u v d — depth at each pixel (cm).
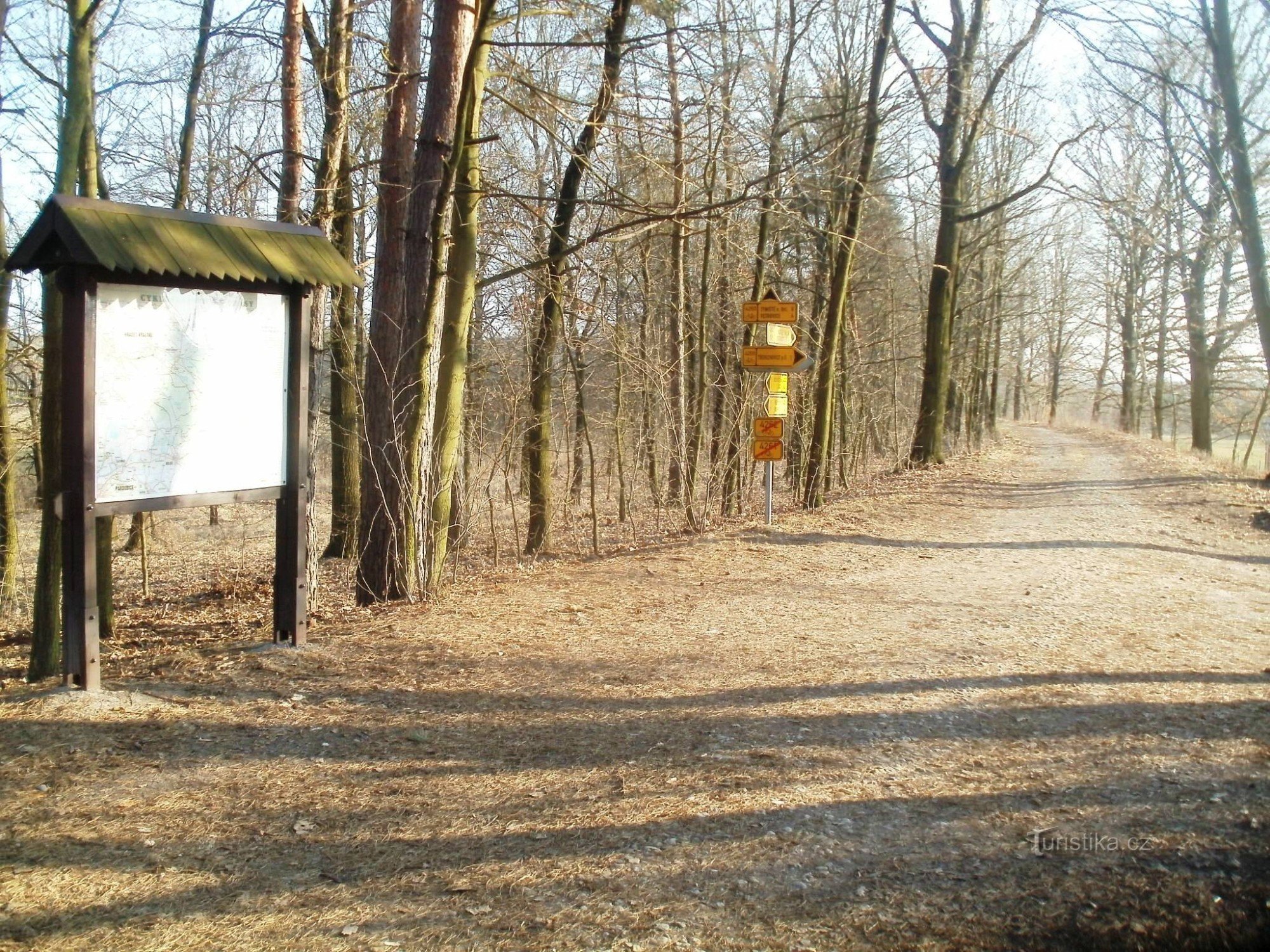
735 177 1459
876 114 1473
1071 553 1159
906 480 2045
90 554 579
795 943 347
